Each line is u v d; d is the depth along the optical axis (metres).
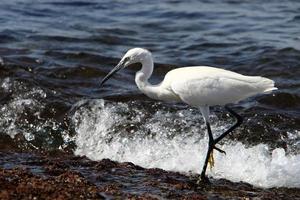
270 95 16.66
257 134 14.62
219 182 12.58
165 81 13.16
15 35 22.16
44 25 23.56
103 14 25.16
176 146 14.26
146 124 15.10
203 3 26.50
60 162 13.29
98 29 23.16
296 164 12.92
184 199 11.12
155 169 13.05
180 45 21.50
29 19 24.31
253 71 18.91
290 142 14.34
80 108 15.85
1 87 17.03
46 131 15.45
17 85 17.06
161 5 26.27
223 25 23.53
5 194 10.45
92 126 15.34
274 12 24.86
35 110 16.06
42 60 19.36
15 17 24.44
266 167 13.00
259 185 12.53
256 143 14.37
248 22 23.75
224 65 19.45
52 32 22.67
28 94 16.73
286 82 17.89
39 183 11.05
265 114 15.52
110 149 14.56
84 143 15.01
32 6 25.95
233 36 22.23
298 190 12.24
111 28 23.27
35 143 15.12
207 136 14.54
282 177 12.63
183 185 12.03
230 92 12.52
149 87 13.29
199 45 21.36
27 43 21.33
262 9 25.33
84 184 11.40
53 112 15.98
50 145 15.06
